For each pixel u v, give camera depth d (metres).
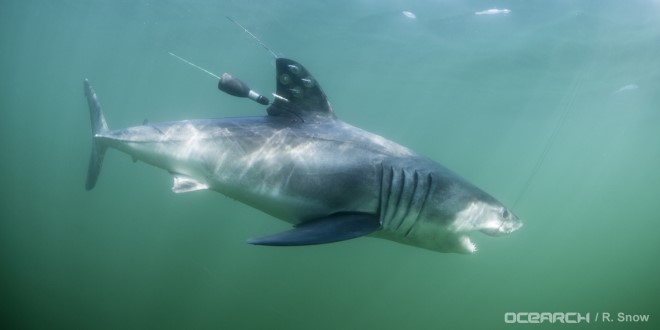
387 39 19.61
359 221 3.94
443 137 60.72
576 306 21.00
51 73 62.88
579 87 23.30
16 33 38.91
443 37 17.73
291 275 19.61
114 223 23.20
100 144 6.23
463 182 4.50
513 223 4.62
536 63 19.61
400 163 4.30
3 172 31.55
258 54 29.81
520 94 26.72
